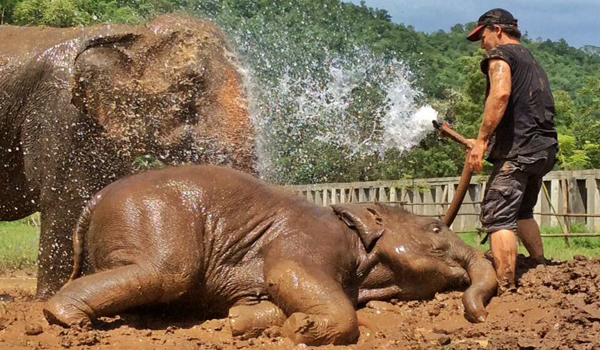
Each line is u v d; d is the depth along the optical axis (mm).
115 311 6590
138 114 9766
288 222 7023
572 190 17625
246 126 9977
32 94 9914
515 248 7238
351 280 7156
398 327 6613
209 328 6688
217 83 9969
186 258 6711
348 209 7293
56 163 9719
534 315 6590
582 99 33781
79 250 7199
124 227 6770
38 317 6898
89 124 9688
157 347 6148
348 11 37125
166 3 20984
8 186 10266
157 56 9914
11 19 24953
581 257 7402
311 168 22219
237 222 6988
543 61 70625
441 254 7270
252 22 20016
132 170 9820
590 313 6309
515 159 7289
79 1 24906
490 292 6992
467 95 24906
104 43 9836
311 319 6250
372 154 23750
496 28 7621
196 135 9781
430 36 59938
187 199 6926
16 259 13320
